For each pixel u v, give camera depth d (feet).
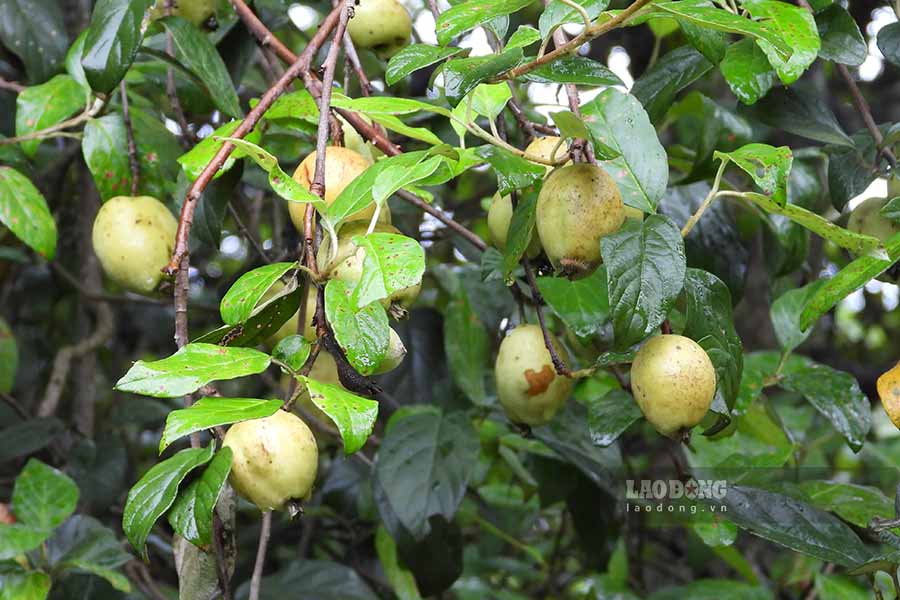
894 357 8.73
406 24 3.51
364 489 4.54
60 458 4.69
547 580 5.03
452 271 4.35
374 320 2.71
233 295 2.76
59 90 3.69
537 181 3.01
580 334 3.35
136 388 2.62
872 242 2.90
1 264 5.40
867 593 3.80
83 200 5.11
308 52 3.06
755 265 5.89
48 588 3.52
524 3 2.84
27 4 3.92
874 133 3.38
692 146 4.70
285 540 5.07
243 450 2.73
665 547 5.65
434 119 3.85
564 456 3.88
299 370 2.75
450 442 3.87
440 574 3.91
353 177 2.97
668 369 2.85
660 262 2.82
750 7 3.13
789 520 3.17
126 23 3.31
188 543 2.93
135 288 3.46
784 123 3.43
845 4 3.67
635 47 5.71
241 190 4.71
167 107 4.65
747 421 4.00
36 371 5.65
